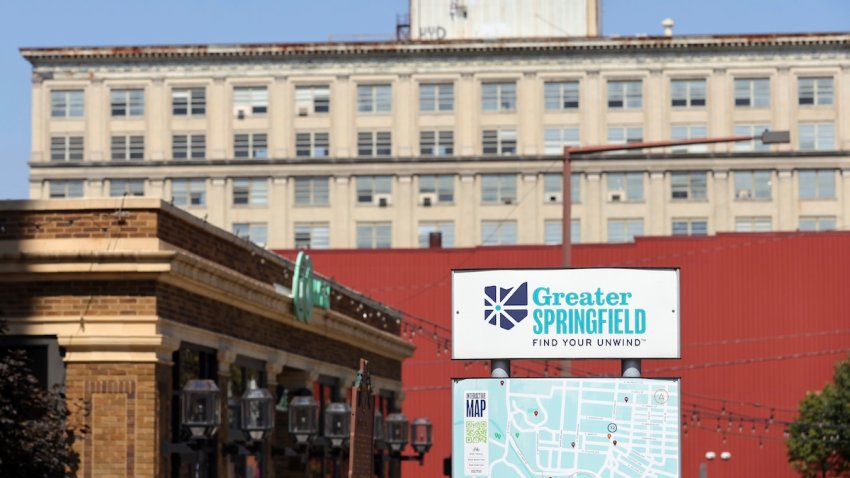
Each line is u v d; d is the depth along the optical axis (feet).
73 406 95.61
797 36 411.34
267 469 128.26
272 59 419.74
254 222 417.69
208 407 100.01
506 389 105.91
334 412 134.31
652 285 106.01
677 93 415.23
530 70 416.05
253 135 419.33
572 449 104.99
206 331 106.32
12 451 86.07
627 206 412.16
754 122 414.00
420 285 304.91
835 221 410.72
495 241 414.00
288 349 130.11
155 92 420.77
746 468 297.74
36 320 95.96
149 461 95.25
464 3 446.19
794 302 301.43
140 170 419.54
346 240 415.44
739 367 300.61
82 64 422.00
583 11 444.55
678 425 104.37
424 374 299.99
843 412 286.87
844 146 411.34
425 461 295.28
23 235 96.89
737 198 412.16
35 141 421.18
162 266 95.81
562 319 106.32
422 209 415.03
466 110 416.26
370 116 417.90
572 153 153.99
